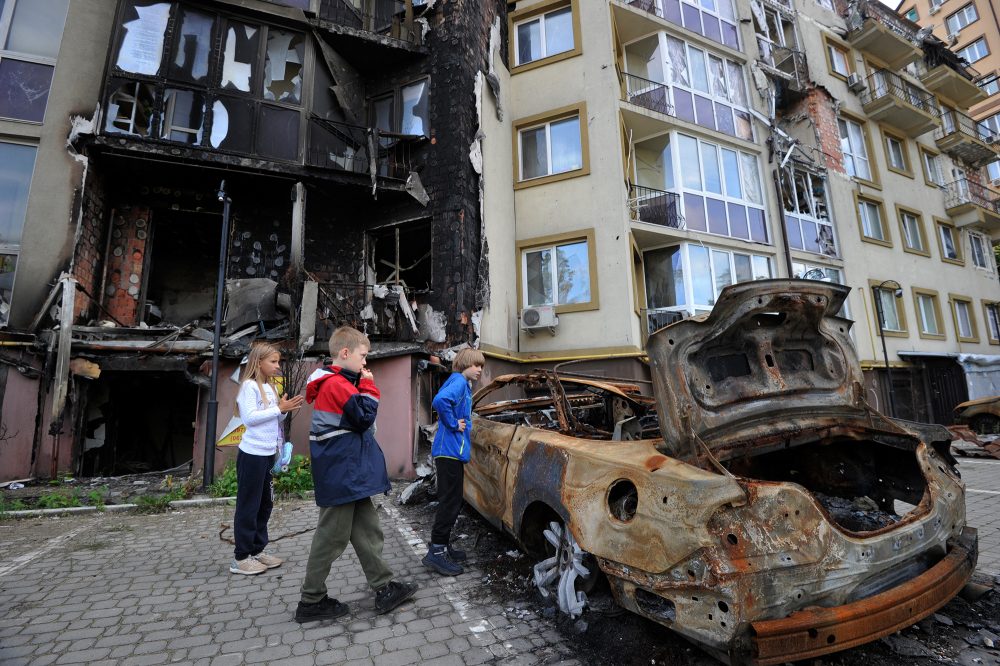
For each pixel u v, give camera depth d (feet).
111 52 26.55
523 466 10.93
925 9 93.76
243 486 11.32
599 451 8.92
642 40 40.47
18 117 25.31
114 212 28.55
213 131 27.58
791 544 6.48
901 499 10.08
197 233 33.55
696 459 7.52
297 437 23.52
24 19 26.22
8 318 23.34
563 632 8.75
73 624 9.07
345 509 9.31
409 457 23.32
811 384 9.23
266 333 25.53
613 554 7.76
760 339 8.94
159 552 13.26
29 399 22.35
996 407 35.27
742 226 39.78
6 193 24.63
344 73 33.27
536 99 37.83
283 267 30.89
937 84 62.85
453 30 33.27
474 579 11.28
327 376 9.59
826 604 6.59
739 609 6.08
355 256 33.14
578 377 14.65
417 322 29.53
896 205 53.01
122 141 25.96
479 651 8.12
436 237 30.76
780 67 49.52
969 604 9.57
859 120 52.49
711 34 42.86
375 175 29.84
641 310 36.09
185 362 23.71
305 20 30.40
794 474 11.35
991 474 24.02
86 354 23.32
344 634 8.71
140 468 28.22
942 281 54.75
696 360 8.49
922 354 47.24
